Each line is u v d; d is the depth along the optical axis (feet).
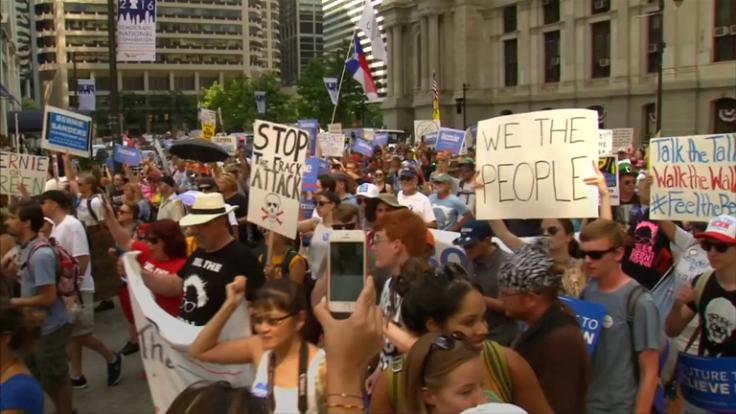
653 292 18.90
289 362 10.78
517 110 162.40
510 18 164.55
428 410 8.38
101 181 45.73
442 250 20.49
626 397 12.81
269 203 18.57
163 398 13.34
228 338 13.33
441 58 175.42
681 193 19.11
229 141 100.58
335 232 9.81
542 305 11.84
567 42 148.77
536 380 10.36
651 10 127.24
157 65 433.48
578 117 17.47
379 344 8.84
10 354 10.67
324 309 9.23
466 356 8.01
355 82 236.84
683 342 17.15
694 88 122.72
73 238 23.25
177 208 33.47
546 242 16.87
